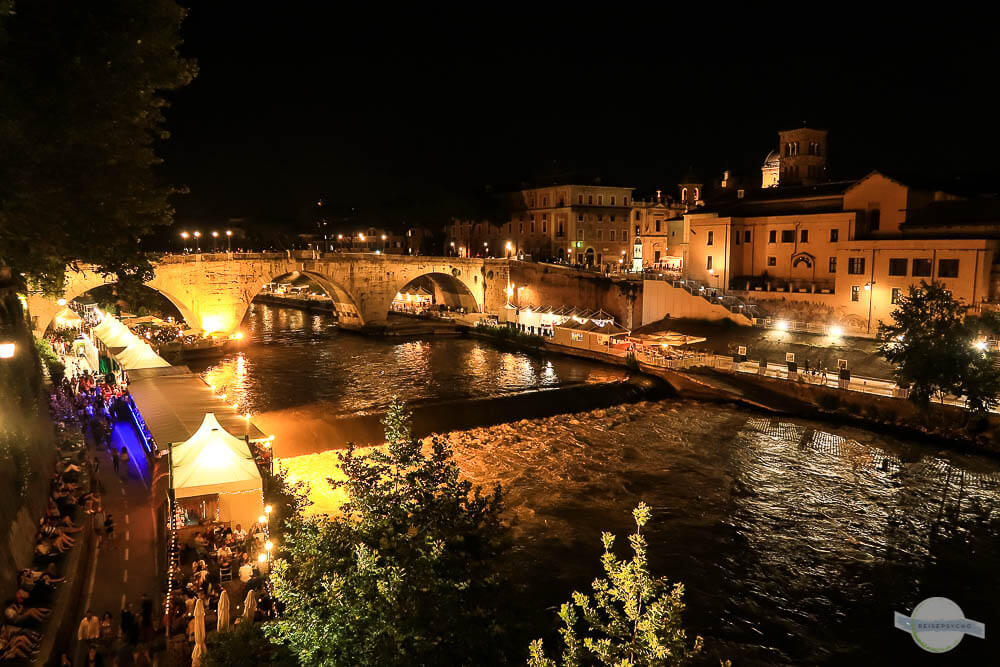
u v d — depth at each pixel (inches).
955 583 1151.6
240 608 817.5
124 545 994.1
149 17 821.9
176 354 2805.1
